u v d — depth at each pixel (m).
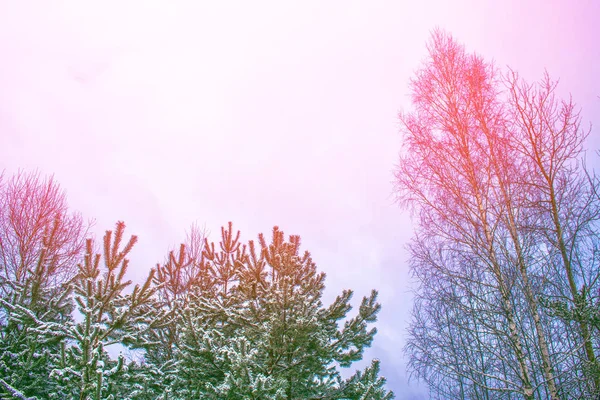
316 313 9.70
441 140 11.17
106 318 7.91
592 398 7.79
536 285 9.06
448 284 9.94
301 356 9.23
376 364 9.19
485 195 10.11
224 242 12.96
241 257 12.28
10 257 11.40
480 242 9.73
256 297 10.09
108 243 7.65
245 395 7.31
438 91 11.98
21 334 8.84
